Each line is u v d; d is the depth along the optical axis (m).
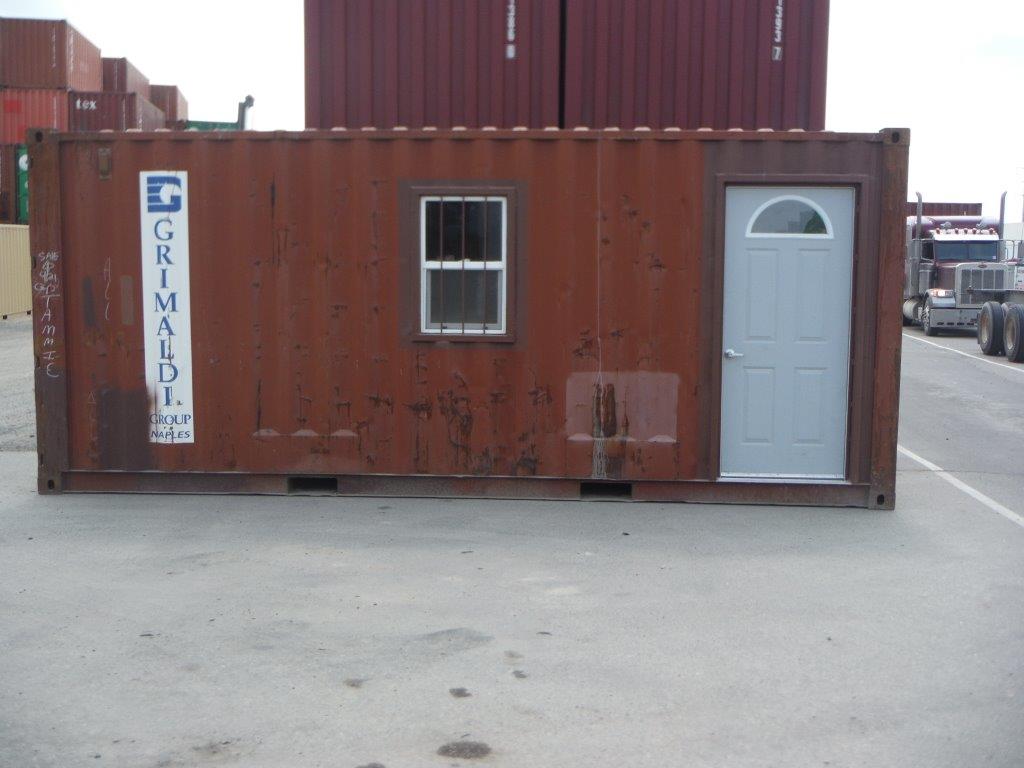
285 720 4.77
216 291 9.07
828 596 6.59
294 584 6.77
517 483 9.05
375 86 10.54
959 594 6.64
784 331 8.94
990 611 6.31
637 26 10.59
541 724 4.74
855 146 8.69
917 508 9.06
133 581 6.82
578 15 10.58
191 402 9.17
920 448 12.13
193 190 9.01
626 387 8.93
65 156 9.05
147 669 5.36
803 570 7.15
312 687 5.14
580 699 5.01
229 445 9.18
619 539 7.90
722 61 10.60
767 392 8.99
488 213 8.90
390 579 6.88
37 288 9.13
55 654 5.55
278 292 9.03
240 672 5.32
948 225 29.53
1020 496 9.60
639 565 7.24
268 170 8.95
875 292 8.79
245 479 9.20
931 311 28.23
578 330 8.90
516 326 8.91
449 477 9.08
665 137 8.72
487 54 10.53
